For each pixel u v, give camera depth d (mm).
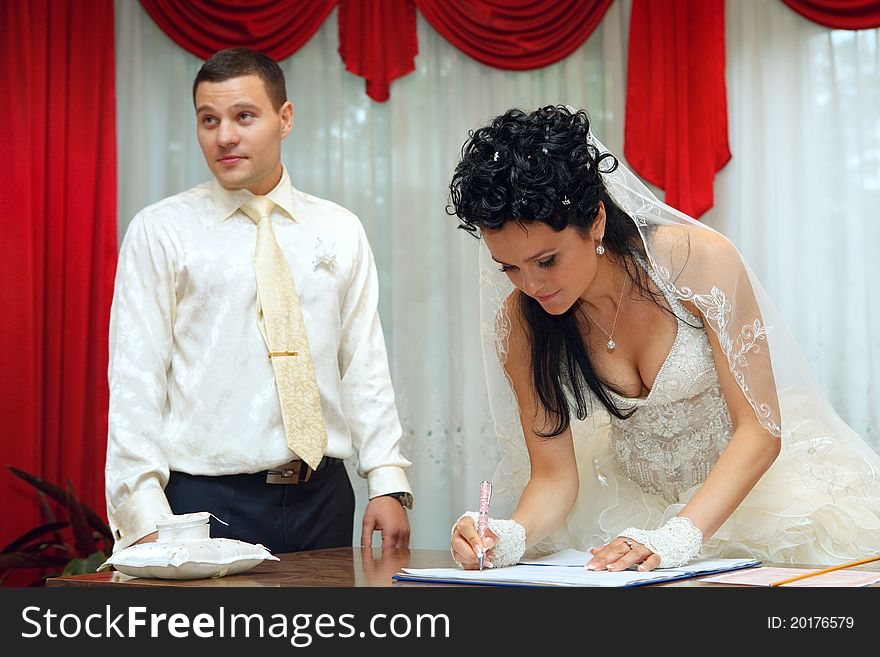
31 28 3852
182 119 4152
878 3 3895
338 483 2463
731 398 1808
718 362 1831
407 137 4266
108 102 3973
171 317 2342
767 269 4008
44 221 3814
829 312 3951
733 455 1742
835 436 2029
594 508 2119
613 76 4191
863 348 3908
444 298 4234
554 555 1816
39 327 3742
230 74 2373
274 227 2463
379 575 1533
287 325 2354
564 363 1955
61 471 3762
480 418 4141
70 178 3869
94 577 1540
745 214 4027
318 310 2436
